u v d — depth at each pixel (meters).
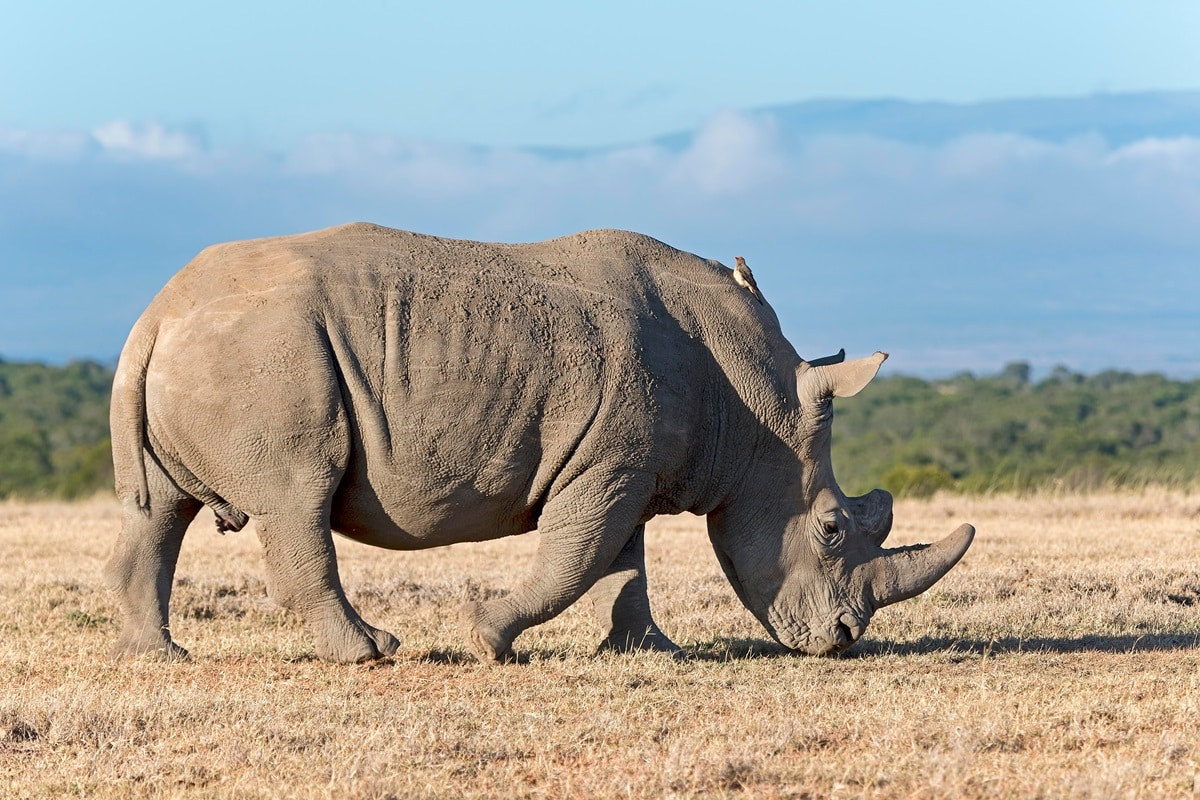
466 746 24.09
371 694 28.23
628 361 31.56
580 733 24.95
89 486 115.06
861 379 33.00
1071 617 38.78
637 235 34.53
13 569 47.53
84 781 22.64
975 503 72.81
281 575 31.11
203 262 31.55
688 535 59.28
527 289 31.66
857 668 31.62
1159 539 55.09
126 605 32.34
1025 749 23.75
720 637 36.53
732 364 33.28
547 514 31.83
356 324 30.38
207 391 30.06
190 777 22.84
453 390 30.55
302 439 30.08
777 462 33.78
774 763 22.83
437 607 41.22
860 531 34.19
